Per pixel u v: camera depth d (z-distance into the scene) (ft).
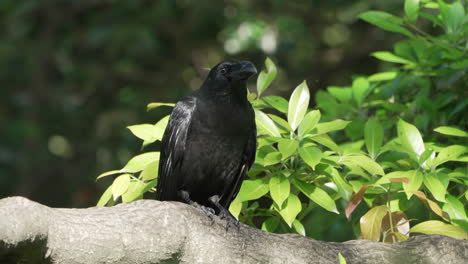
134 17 60.59
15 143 62.90
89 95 66.28
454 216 22.54
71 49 64.23
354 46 65.21
